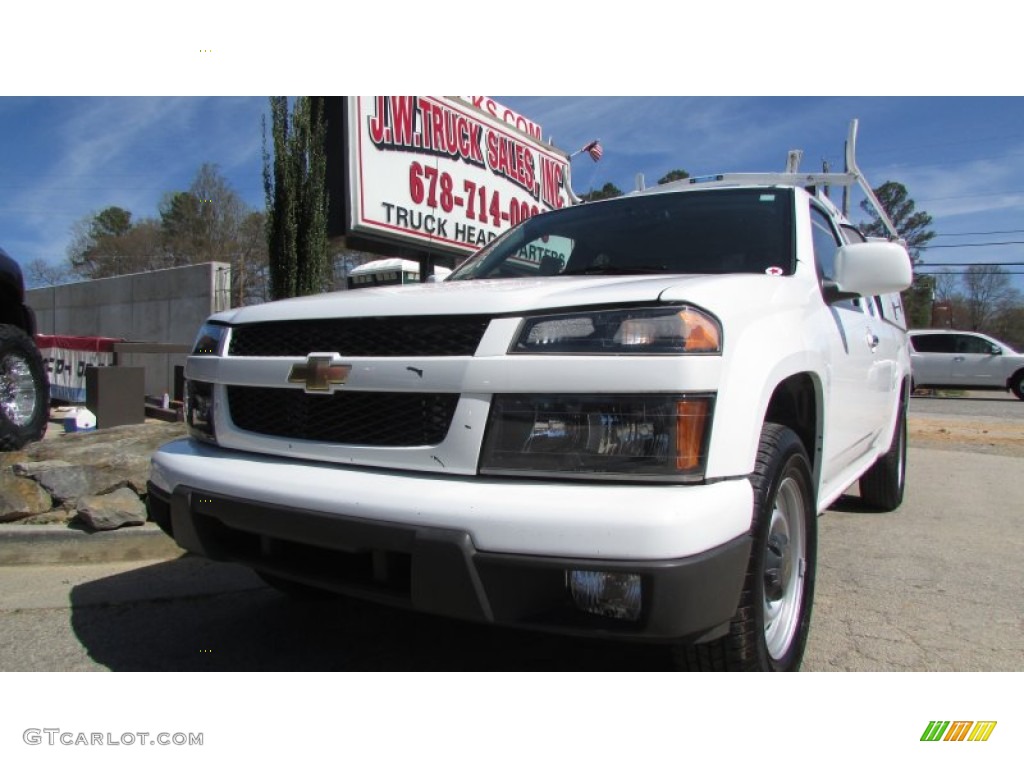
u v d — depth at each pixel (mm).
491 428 2014
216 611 3324
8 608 3336
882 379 4285
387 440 2176
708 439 1916
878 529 4863
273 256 6992
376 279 13055
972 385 21391
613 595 1846
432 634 3062
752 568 2074
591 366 1939
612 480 1900
